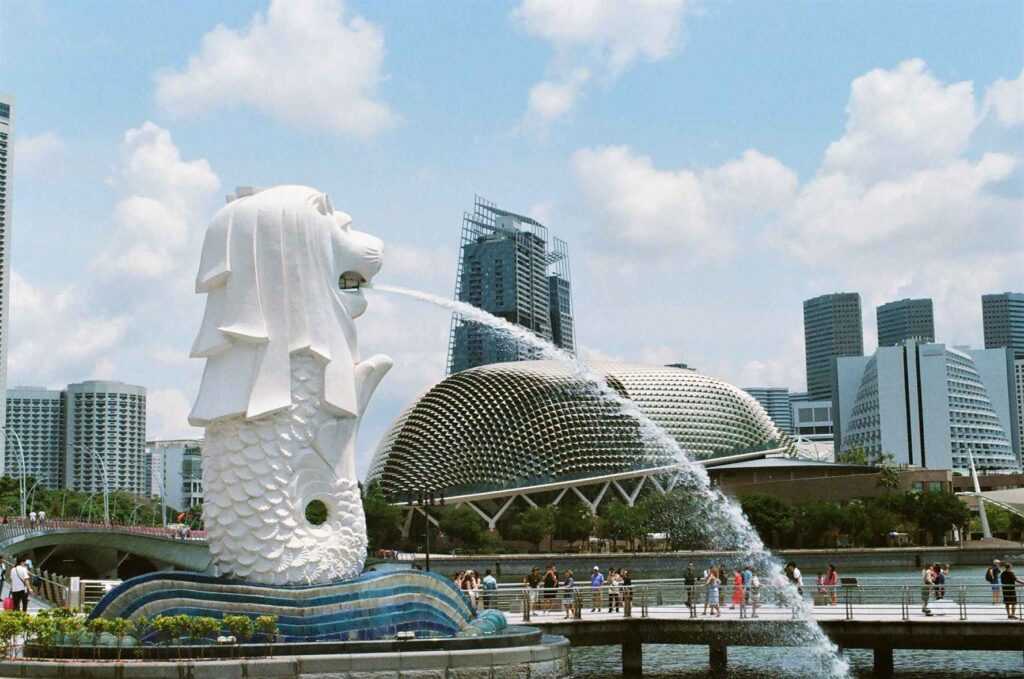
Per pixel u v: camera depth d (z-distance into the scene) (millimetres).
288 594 21812
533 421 135375
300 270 22922
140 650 20281
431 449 136625
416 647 21781
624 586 37750
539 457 134000
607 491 136250
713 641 33281
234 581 21906
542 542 119750
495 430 135500
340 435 23375
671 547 114312
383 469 139875
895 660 36719
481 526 114250
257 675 19859
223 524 22375
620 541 121125
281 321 22641
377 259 24297
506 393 137750
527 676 22312
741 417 154500
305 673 20203
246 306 22500
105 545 82125
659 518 114625
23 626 20906
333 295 23516
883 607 35156
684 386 151375
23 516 89312
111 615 21422
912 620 31938
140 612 21312
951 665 35094
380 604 22750
